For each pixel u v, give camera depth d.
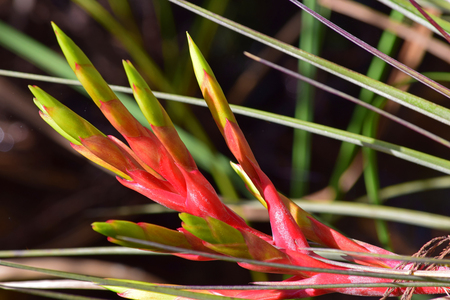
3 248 1.93
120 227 0.53
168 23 1.48
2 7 2.14
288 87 2.35
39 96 0.55
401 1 0.60
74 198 2.08
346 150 1.12
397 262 0.57
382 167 2.30
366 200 1.23
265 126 2.38
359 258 0.57
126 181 0.57
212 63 2.34
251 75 2.27
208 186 0.56
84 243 1.96
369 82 0.57
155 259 2.03
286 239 0.56
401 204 2.21
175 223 2.07
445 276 0.54
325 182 2.29
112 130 2.09
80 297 0.53
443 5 0.65
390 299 1.07
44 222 2.01
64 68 1.01
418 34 0.87
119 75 2.27
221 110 0.57
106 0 2.10
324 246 0.58
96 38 2.24
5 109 2.14
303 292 0.56
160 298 0.56
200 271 2.03
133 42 1.28
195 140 1.20
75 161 2.22
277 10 2.31
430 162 0.58
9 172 2.07
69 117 0.56
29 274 1.21
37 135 2.19
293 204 0.58
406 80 1.03
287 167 2.29
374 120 0.91
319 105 2.35
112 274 1.47
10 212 2.03
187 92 1.38
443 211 2.12
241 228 0.56
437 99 2.10
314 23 1.02
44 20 2.20
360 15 0.98
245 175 0.58
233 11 2.32
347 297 1.83
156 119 0.55
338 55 2.28
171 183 0.56
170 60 1.50
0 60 2.12
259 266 0.55
